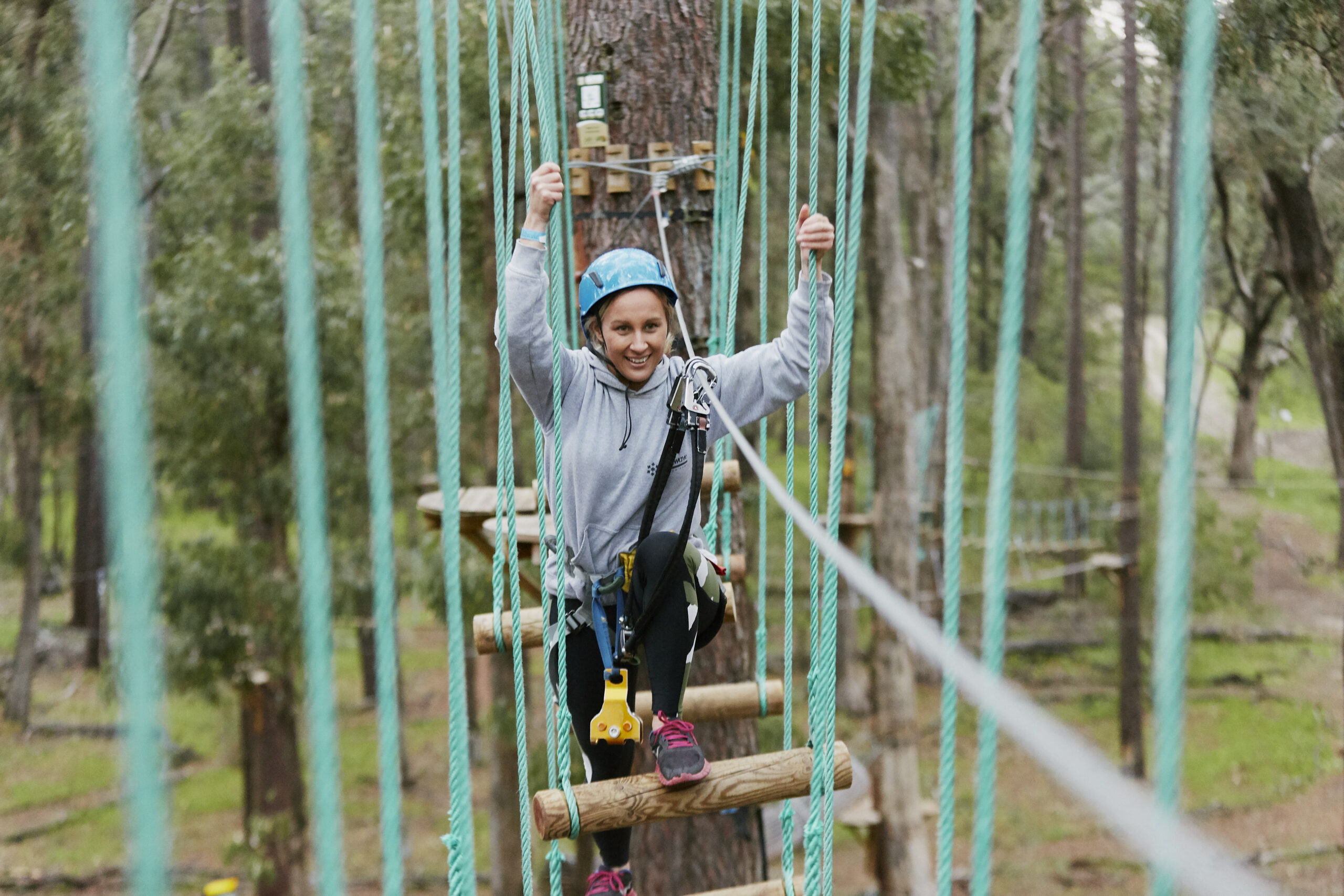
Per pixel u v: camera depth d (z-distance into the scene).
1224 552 21.52
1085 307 32.88
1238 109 10.07
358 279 14.27
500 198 2.91
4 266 15.18
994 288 31.20
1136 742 18.55
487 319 13.29
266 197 14.73
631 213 5.26
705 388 2.71
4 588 25.42
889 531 15.77
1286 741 18.00
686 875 6.12
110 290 0.92
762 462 2.11
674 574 2.72
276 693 15.30
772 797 2.69
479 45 11.20
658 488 2.75
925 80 11.97
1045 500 24.92
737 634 5.93
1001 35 20.25
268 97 14.62
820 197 15.93
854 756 17.50
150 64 16.88
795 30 2.89
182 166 14.12
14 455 20.47
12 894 15.61
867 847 15.38
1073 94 19.86
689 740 2.65
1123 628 18.95
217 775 19.09
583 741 2.88
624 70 5.41
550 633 2.83
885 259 15.73
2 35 14.49
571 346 5.33
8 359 16.78
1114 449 27.09
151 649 0.89
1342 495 22.22
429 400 15.88
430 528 6.79
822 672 2.51
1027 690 21.33
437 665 24.06
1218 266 17.56
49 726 20.75
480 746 19.12
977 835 1.41
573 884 13.65
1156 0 10.48
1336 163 10.72
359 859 17.22
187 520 20.03
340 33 14.30
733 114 4.44
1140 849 0.75
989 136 24.95
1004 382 1.33
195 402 13.66
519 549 5.30
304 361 1.14
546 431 2.82
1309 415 27.64
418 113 12.18
